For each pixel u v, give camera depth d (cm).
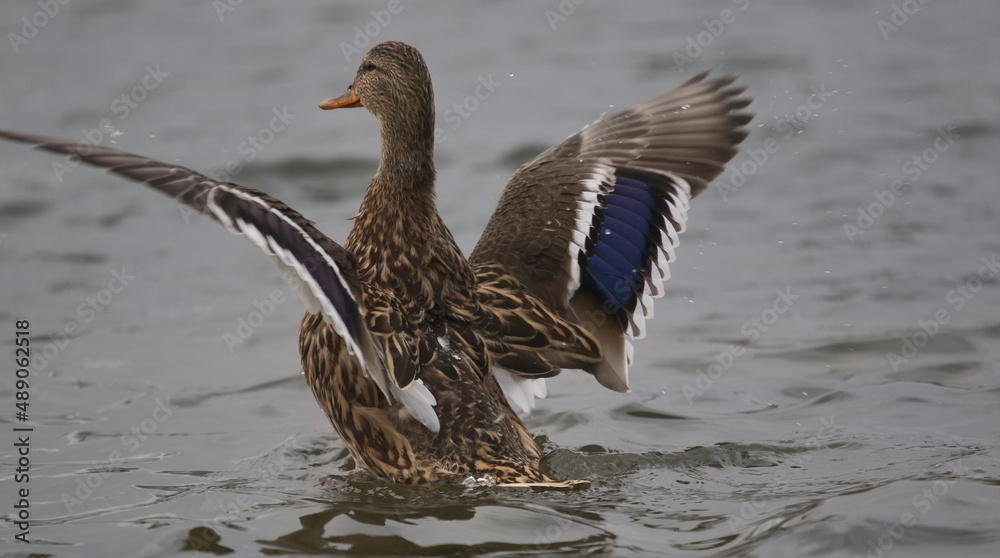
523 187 938
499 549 702
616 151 952
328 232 1658
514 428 848
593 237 890
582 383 1159
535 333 852
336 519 762
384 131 872
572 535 723
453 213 1723
